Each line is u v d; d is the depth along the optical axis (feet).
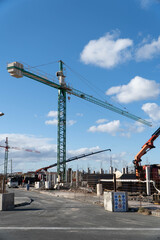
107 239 32.07
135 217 52.85
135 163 167.22
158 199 82.38
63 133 326.24
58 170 311.27
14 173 411.75
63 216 53.78
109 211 63.93
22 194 144.87
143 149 165.48
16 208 71.36
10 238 32.24
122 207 63.93
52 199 110.32
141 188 140.87
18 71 248.93
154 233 36.04
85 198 106.83
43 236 33.55
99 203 85.15
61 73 327.88
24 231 36.96
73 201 99.76
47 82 302.86
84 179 197.98
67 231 37.11
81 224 43.45
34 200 104.63
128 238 32.71
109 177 180.96
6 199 66.39
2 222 45.16
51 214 57.16
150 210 62.18
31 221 46.39
